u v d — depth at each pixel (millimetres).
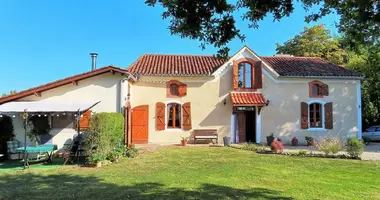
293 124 25594
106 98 19781
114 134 15742
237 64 25422
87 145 14156
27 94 19062
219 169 12922
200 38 5859
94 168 13320
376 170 12945
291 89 25812
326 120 25797
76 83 19578
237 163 14555
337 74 25875
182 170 12680
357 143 16328
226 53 5996
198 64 26938
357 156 16266
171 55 29203
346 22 6199
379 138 28094
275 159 15867
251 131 26000
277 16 5980
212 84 25406
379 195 8938
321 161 15242
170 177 11219
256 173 12109
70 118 18547
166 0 5383
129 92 22906
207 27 5773
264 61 25797
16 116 18062
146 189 9367
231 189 9430
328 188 9742
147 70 24797
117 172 12312
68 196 8648
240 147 21453
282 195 8805
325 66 27734
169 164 14211
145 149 20109
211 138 24484
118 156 15391
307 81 25922
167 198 8359
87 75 19281
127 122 20609
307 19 6914
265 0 5711
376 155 17734
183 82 25188
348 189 9641
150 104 24797
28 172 12617
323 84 25969
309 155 17172
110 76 19906
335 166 13867
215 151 19297
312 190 9453
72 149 15289
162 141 24750
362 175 11914
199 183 10234
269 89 25703
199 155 17359
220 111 25297
